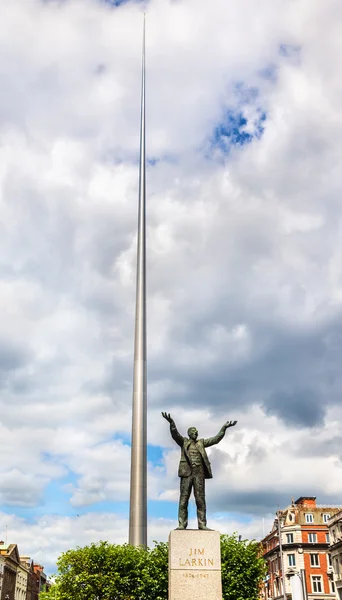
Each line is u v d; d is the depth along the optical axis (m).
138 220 72.94
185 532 21.81
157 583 52.53
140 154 77.19
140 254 70.44
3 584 128.25
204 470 23.45
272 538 116.62
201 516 22.80
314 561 105.19
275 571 112.31
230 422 24.70
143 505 57.81
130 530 57.09
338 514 98.69
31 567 165.38
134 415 61.78
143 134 78.69
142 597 52.94
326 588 102.81
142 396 62.66
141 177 75.62
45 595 58.66
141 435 60.69
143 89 82.19
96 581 53.81
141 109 80.94
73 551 56.84
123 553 56.00
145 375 63.94
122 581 54.12
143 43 86.31
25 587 154.12
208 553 21.53
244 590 55.44
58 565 56.31
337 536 97.81
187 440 24.05
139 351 64.94
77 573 55.47
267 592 116.81
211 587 21.05
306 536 106.94
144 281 69.00
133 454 59.91
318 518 110.38
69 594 54.72
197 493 23.02
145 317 67.06
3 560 127.31
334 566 98.75
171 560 21.41
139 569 54.19
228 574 54.84
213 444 24.20
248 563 56.78
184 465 23.50
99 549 56.59
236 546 58.28
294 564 105.56
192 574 21.19
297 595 23.69
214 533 21.84
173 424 23.97
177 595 20.89
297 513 110.81
